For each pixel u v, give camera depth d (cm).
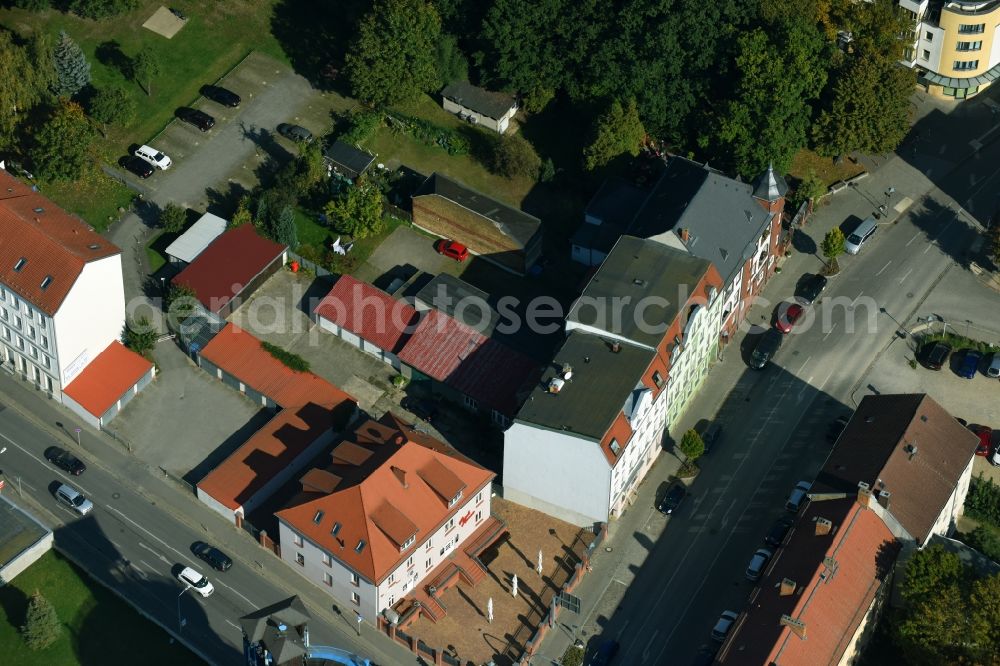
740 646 16350
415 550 17462
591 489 18225
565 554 18500
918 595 16825
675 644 17638
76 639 17400
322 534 17412
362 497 17250
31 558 18025
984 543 18312
